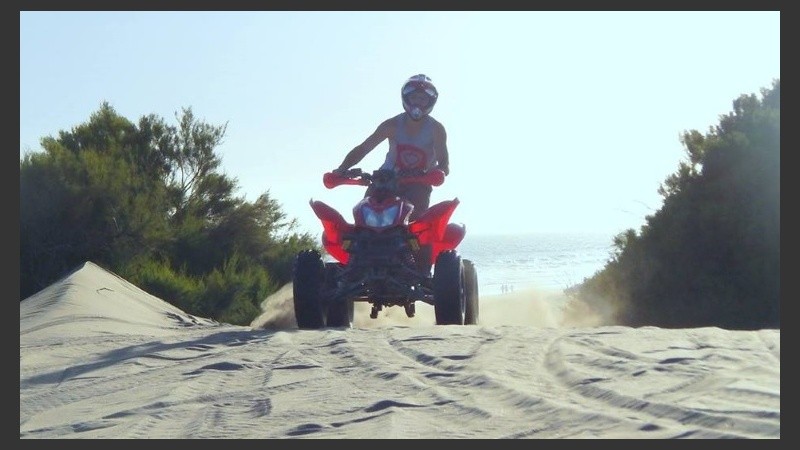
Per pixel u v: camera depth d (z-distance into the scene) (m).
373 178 12.00
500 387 6.90
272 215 29.00
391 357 8.66
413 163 12.67
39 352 10.19
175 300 21.23
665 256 19.66
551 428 5.71
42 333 11.66
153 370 8.73
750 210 18.95
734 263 18.91
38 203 21.00
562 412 6.03
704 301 18.69
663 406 5.85
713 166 20.14
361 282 11.63
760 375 6.61
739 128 21.09
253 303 23.06
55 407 7.44
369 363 8.36
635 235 21.28
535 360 8.01
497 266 62.38
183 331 12.58
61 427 6.67
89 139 28.33
